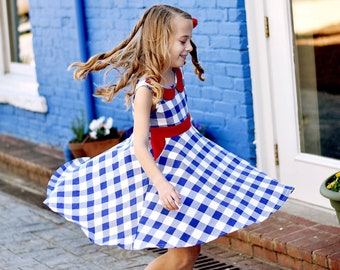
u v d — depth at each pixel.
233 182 4.04
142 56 3.99
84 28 7.61
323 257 4.84
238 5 5.92
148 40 3.94
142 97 3.90
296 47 5.78
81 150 6.93
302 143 5.85
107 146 6.89
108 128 7.00
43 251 5.86
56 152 8.21
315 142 5.79
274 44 5.85
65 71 7.98
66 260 5.64
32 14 8.36
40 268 5.50
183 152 4.02
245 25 5.95
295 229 5.33
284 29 5.76
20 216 6.77
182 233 3.81
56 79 8.16
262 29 5.88
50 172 7.55
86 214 4.05
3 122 9.35
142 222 3.88
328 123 5.71
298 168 5.86
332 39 5.62
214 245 5.68
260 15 5.86
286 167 5.95
